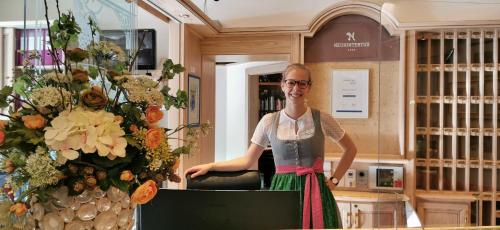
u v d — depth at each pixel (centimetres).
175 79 243
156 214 104
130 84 78
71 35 82
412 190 120
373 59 260
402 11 135
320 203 150
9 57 158
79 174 73
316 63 268
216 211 105
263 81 536
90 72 81
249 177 141
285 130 162
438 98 131
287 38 267
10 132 70
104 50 85
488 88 123
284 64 410
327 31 265
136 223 103
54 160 70
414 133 132
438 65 131
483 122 122
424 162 126
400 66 139
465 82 127
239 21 274
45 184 69
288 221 106
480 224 108
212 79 309
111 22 117
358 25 260
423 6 133
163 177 85
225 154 500
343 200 207
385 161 134
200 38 277
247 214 105
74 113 72
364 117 260
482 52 124
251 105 479
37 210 74
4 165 70
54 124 70
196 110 270
